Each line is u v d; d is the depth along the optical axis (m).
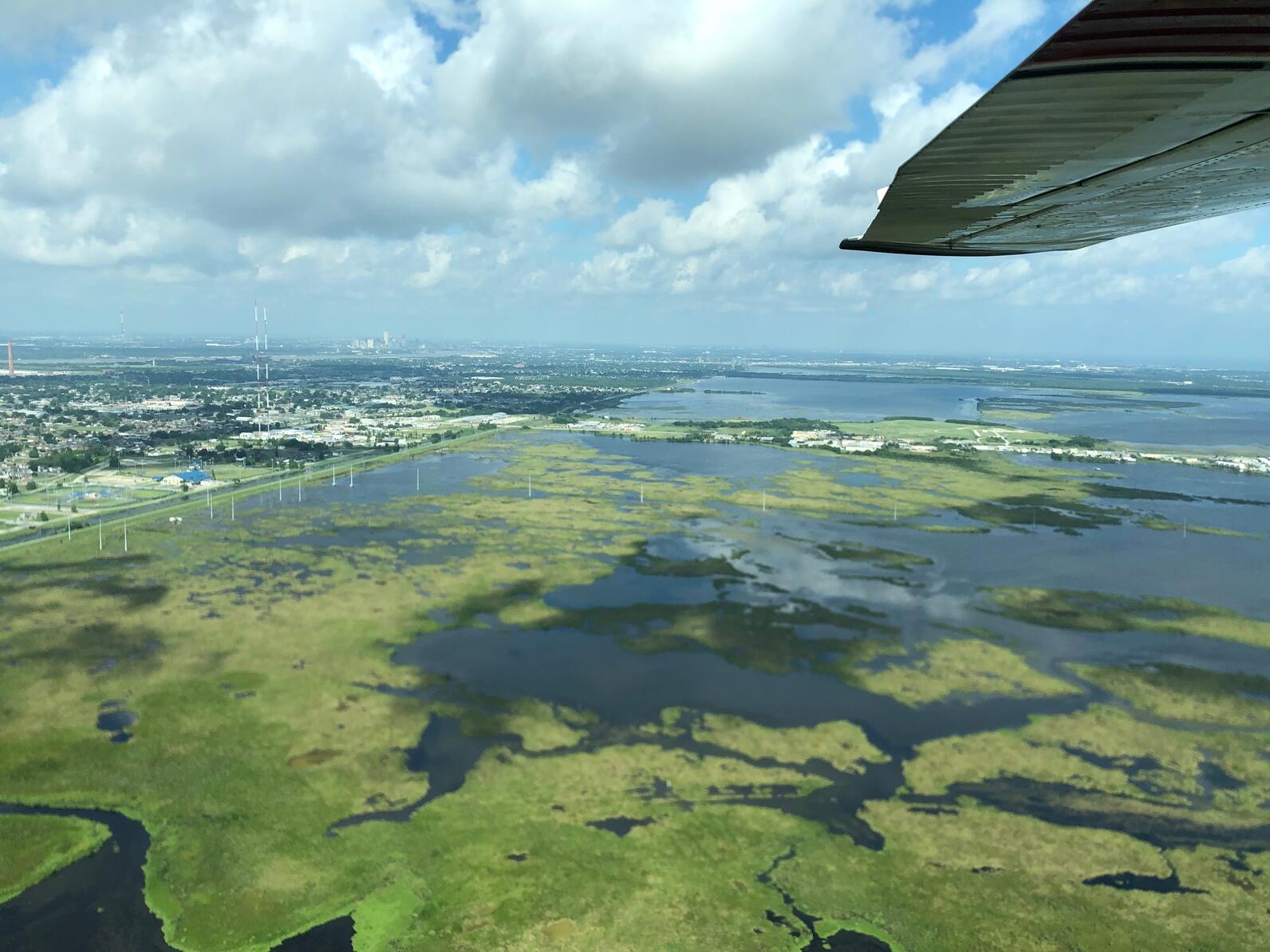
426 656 79.44
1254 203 10.24
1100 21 6.12
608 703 70.88
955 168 9.09
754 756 63.22
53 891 47.97
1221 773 61.66
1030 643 85.12
